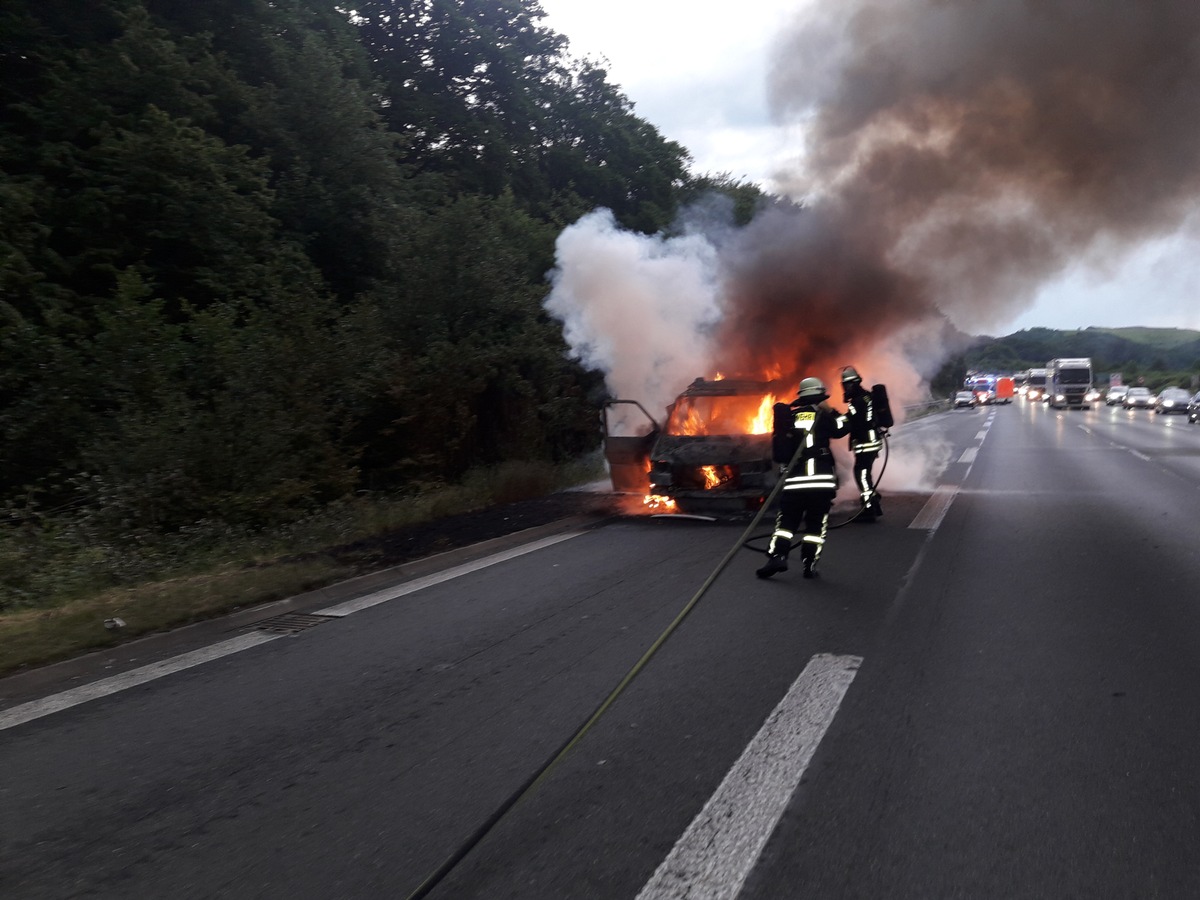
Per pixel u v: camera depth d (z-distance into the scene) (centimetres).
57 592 853
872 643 645
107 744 499
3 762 479
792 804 404
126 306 1227
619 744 475
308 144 1916
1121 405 7000
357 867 361
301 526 1111
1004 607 741
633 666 603
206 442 1137
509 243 1888
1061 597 772
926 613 725
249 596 801
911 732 483
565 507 1359
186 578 900
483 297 1655
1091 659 603
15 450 1147
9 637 681
